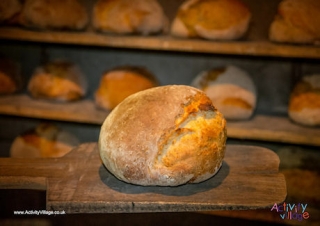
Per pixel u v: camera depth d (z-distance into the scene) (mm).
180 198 581
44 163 709
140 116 619
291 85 1203
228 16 1021
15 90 1310
